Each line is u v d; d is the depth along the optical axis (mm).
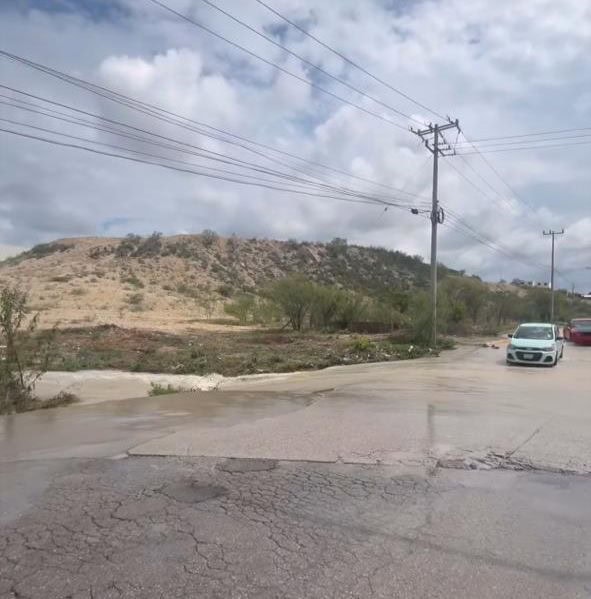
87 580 3713
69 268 82625
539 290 87625
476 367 20031
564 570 3936
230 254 104188
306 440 7766
